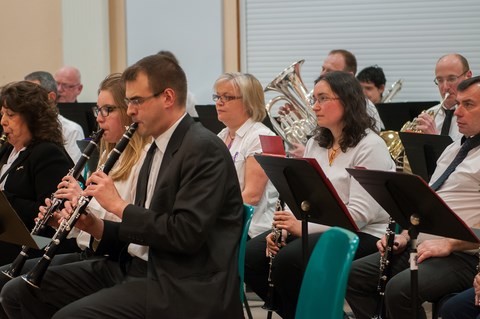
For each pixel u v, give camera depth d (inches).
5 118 190.4
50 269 164.6
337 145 193.5
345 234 117.1
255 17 381.4
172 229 137.9
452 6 358.3
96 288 166.2
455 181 177.3
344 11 371.2
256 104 216.2
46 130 192.5
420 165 200.4
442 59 260.2
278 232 190.9
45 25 399.5
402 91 367.2
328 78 190.7
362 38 370.0
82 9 384.8
